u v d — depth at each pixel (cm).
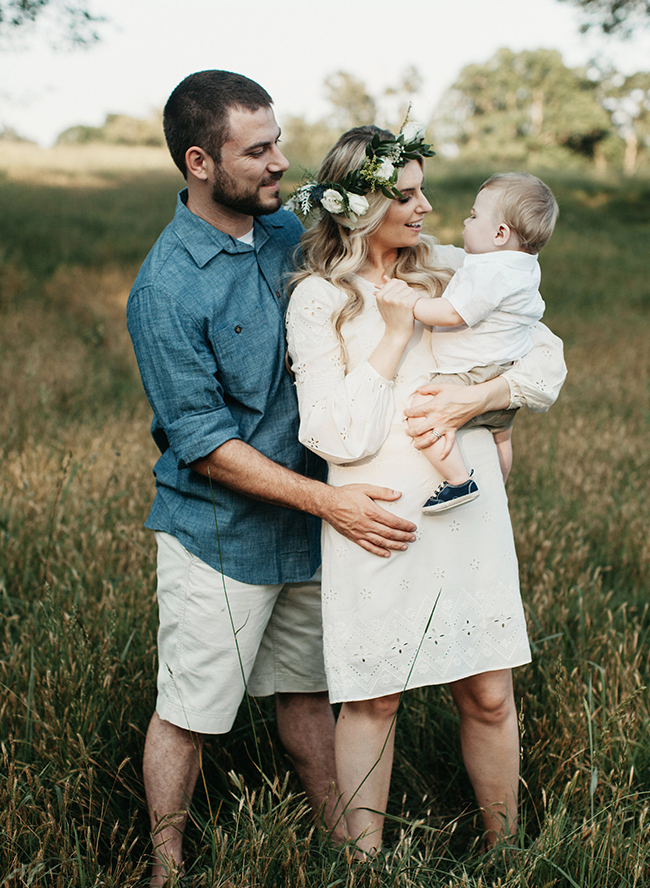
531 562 340
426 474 196
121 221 1521
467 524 199
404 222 198
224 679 209
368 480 196
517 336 200
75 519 344
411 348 201
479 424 205
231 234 202
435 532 196
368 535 189
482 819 227
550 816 197
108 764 221
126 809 223
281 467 195
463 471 192
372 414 186
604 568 343
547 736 238
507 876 181
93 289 948
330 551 200
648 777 221
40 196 1816
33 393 538
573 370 695
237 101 185
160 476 216
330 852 187
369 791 206
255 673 235
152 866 206
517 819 212
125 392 590
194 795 230
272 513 209
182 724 207
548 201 200
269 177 192
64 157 2969
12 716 229
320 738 235
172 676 207
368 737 204
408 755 248
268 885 180
